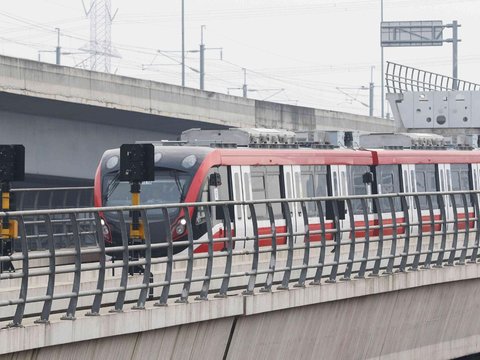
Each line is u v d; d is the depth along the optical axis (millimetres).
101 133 91250
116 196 57875
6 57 75688
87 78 83938
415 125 103062
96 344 31312
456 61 140750
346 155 68188
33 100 79062
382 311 45531
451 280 49781
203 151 57531
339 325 42938
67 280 40438
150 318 32969
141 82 90625
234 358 37562
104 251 31750
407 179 73438
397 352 47312
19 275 29281
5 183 41406
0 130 80188
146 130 98500
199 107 99000
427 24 141250
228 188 58250
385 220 70625
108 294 36938
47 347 29609
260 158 60812
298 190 63406
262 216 59781
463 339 52594
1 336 28219
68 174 87500
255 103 107938
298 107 115125
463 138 84875
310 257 50312
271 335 39094
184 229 54812
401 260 47062
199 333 35562
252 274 37938
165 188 56562
